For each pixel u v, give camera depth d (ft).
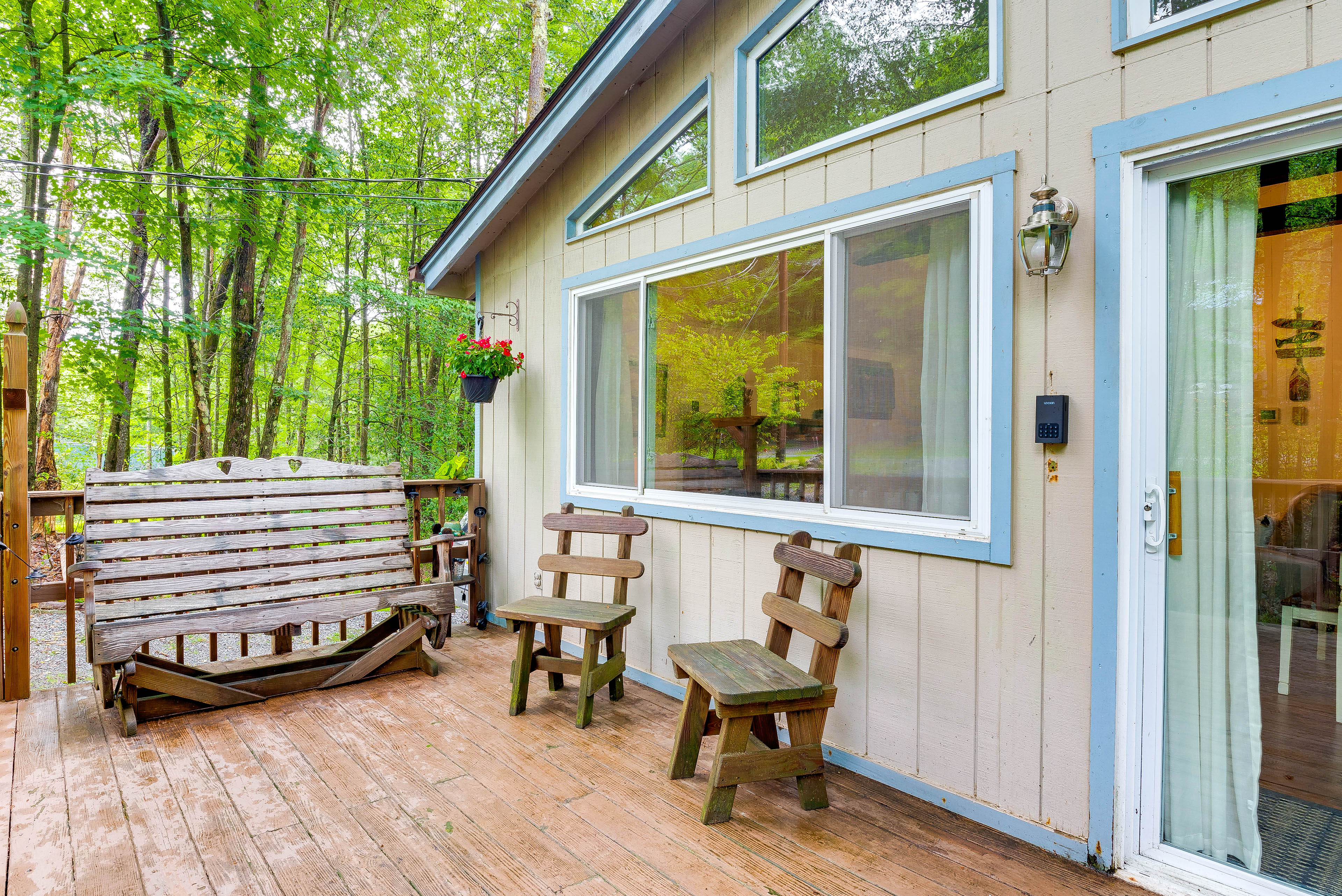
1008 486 6.78
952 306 7.41
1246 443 5.80
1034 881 5.95
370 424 38.24
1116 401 6.05
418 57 37.96
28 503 10.34
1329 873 5.42
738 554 9.70
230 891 5.76
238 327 27.48
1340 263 5.35
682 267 10.64
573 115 11.94
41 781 7.72
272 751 8.56
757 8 9.46
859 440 8.29
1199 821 6.03
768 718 8.05
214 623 9.73
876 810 7.23
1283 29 5.28
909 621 7.66
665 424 11.07
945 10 7.55
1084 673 6.28
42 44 24.18
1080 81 6.39
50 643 17.72
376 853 6.33
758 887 5.86
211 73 26.45
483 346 13.58
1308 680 5.60
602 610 9.91
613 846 6.47
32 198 27.09
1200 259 5.97
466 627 15.14
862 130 8.16
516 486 14.62
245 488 10.95
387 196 31.94
